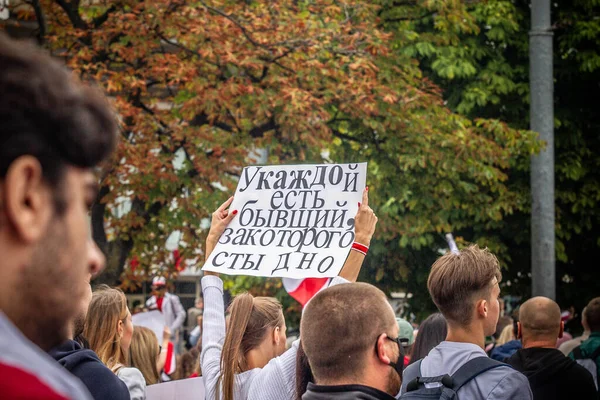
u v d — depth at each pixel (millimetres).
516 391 3350
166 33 11930
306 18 12578
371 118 13148
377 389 2494
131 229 12242
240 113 12102
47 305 1071
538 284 11805
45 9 12539
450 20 15367
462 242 15273
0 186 1000
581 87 18141
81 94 1078
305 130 11922
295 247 3852
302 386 3223
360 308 2586
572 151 17672
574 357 7098
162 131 12266
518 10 17547
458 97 17172
